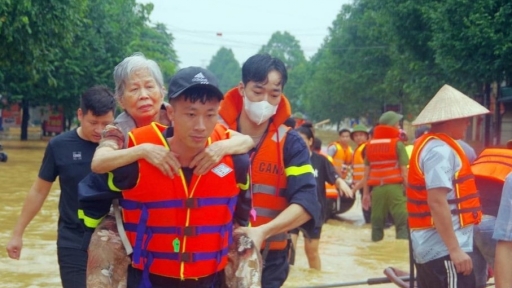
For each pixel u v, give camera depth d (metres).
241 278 3.60
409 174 5.45
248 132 4.79
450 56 23.33
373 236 11.96
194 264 3.44
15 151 30.98
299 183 4.55
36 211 5.55
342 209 14.74
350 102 56.62
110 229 3.52
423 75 29.45
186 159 3.40
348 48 54.53
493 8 21.70
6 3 18.44
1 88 34.06
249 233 3.84
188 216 3.39
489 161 6.03
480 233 5.97
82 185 3.51
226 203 3.47
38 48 20.28
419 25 28.38
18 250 5.56
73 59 33.12
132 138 3.44
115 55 35.66
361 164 14.84
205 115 3.29
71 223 5.32
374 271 9.35
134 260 3.44
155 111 4.58
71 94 34.78
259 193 4.76
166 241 3.41
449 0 22.72
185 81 3.26
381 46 50.66
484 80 23.80
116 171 3.34
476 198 5.33
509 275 4.30
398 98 49.03
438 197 5.17
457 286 5.29
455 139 5.42
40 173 5.48
